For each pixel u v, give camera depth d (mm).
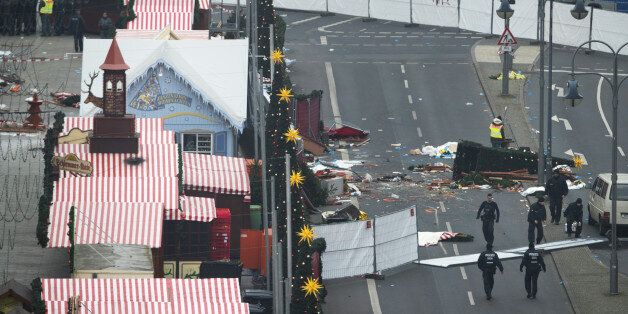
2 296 177000
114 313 174625
